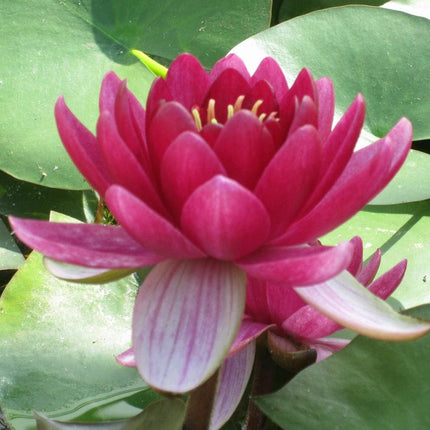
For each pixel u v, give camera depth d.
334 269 0.61
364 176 0.62
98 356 0.73
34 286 0.75
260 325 0.70
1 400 0.71
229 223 0.62
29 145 0.79
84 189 0.79
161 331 0.64
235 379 0.69
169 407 0.67
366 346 0.67
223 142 0.63
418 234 0.78
